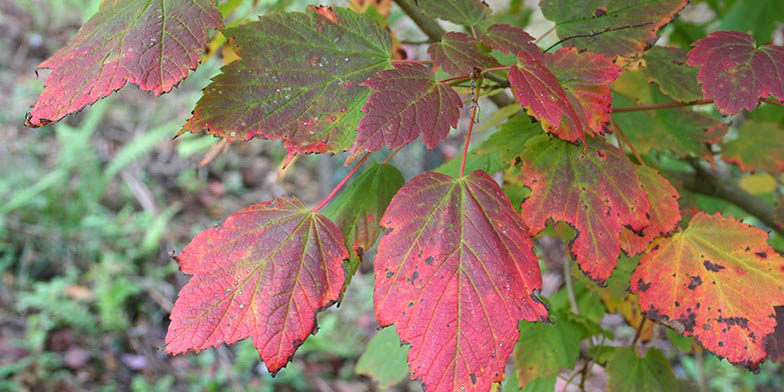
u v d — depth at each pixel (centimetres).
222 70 49
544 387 64
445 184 48
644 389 62
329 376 196
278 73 49
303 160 279
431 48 50
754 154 76
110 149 249
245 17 67
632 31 56
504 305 46
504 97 68
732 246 51
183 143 219
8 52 285
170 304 203
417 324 46
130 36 47
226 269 48
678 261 52
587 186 51
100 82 47
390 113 46
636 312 67
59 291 193
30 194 205
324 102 49
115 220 222
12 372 173
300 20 51
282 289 47
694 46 50
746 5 89
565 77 51
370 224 54
